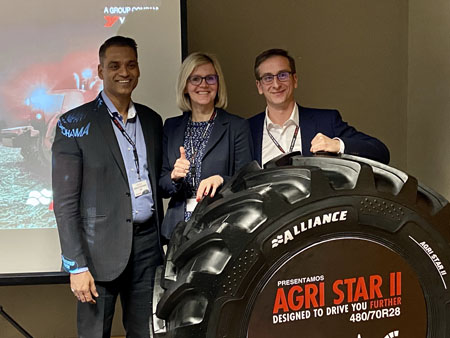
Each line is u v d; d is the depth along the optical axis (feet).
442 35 9.74
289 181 3.37
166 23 9.29
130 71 7.83
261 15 11.22
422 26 10.73
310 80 11.55
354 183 3.25
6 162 9.43
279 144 8.00
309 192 3.18
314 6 11.32
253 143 8.05
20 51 9.20
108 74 7.78
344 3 11.39
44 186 9.52
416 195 3.29
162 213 8.13
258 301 3.14
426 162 10.66
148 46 9.30
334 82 11.59
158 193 7.88
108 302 7.76
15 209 9.53
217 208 3.43
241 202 3.35
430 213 3.30
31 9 9.14
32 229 9.59
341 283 3.24
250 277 3.11
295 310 3.19
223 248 3.18
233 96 11.31
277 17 11.26
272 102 7.94
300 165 3.62
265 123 8.22
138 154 7.80
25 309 11.20
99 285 7.65
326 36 11.43
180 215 7.54
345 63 11.55
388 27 11.51
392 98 11.71
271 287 3.15
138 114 8.03
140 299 7.83
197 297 3.17
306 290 3.19
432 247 3.29
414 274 3.32
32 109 9.34
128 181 7.64
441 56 9.81
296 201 3.15
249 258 3.11
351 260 3.23
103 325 7.77
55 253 9.65
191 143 7.80
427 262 3.31
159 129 8.14
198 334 3.12
